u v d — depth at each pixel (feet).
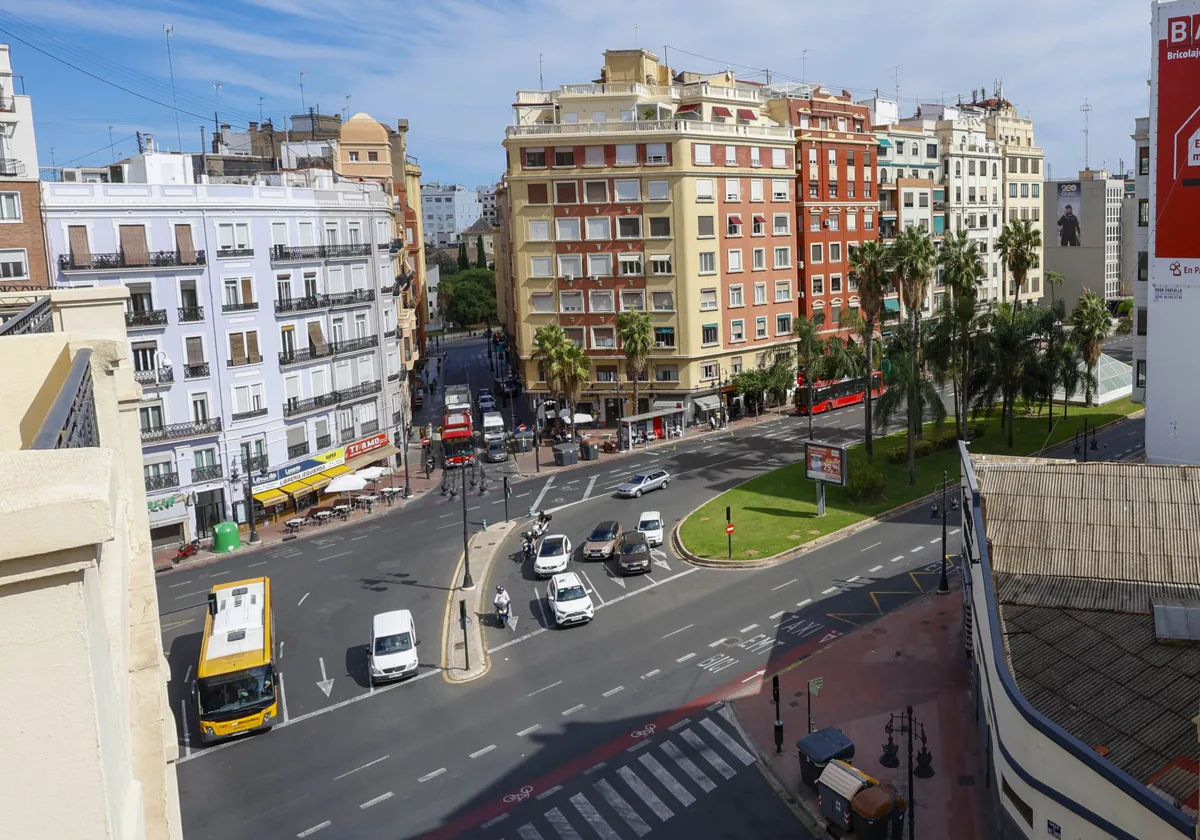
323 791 97.55
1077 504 98.37
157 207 178.50
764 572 155.84
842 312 241.55
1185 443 162.40
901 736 101.96
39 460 12.30
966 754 98.17
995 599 86.48
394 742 107.04
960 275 225.56
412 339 285.23
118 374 32.30
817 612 138.41
